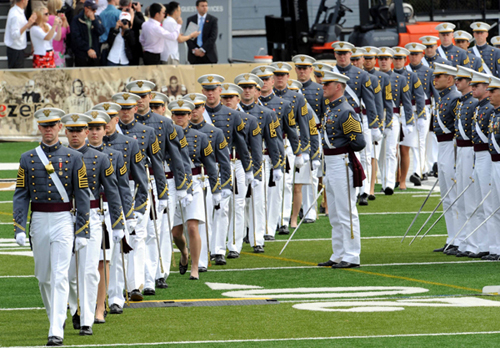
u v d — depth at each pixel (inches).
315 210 1373.0
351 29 2218.3
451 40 1627.7
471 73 1043.3
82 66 2121.1
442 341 713.0
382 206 1492.4
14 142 2150.6
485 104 1037.2
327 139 1027.3
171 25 2070.6
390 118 1539.1
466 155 1073.5
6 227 1348.4
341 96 1029.2
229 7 2299.5
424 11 2682.1
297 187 1310.3
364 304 851.4
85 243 723.4
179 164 944.3
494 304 843.4
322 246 1187.3
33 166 719.1
